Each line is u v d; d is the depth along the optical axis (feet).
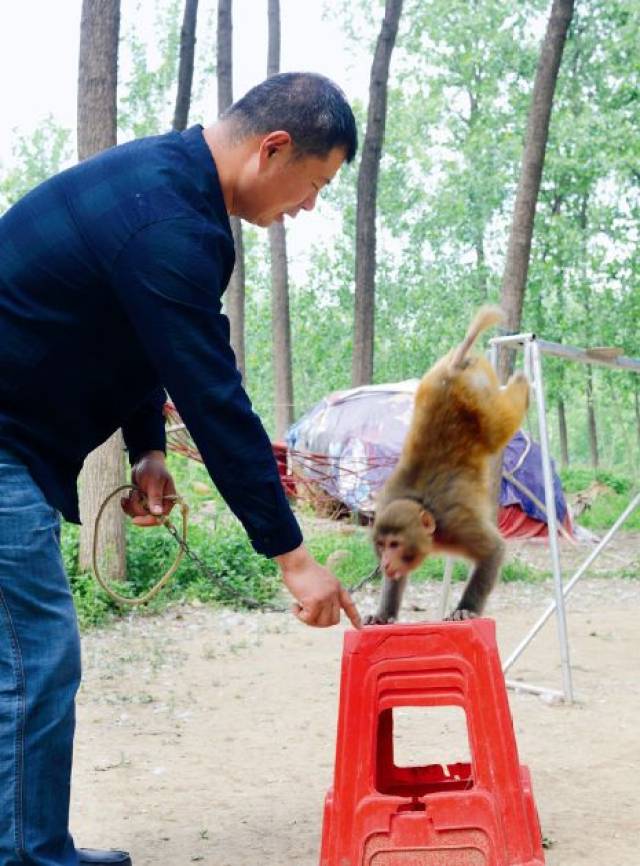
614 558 53.62
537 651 30.91
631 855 15.05
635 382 105.81
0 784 10.79
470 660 12.53
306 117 10.93
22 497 10.86
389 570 16.72
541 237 99.25
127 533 39.06
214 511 52.08
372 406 61.62
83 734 22.16
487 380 17.69
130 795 18.11
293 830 16.31
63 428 11.32
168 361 10.32
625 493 82.64
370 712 12.62
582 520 68.54
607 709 23.97
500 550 17.26
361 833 12.34
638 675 27.53
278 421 79.61
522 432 57.67
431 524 16.85
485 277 117.60
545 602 40.32
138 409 13.82
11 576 10.76
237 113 11.10
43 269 10.67
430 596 40.96
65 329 10.80
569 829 16.19
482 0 100.32
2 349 10.78
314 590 10.74
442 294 128.77
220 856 15.23
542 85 46.01
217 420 10.39
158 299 10.25
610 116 89.15
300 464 62.95
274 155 10.96
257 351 148.36
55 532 11.21
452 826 12.21
